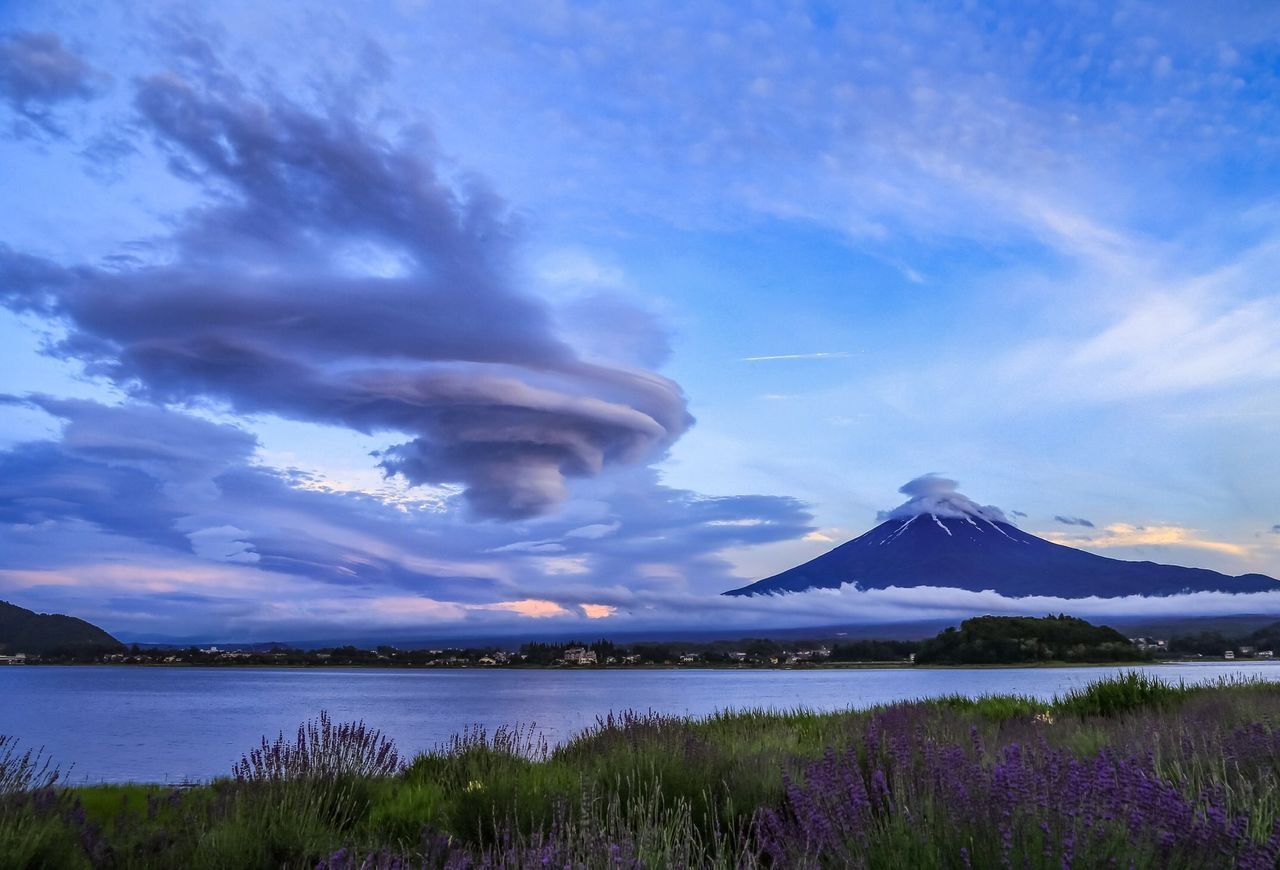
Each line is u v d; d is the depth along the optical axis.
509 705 91.69
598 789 7.49
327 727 9.61
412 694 139.25
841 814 4.84
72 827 6.73
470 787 8.76
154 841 6.56
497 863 5.42
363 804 8.70
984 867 3.93
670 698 100.56
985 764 5.82
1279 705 10.75
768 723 14.66
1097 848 3.83
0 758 7.69
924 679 146.00
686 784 7.59
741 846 5.71
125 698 129.00
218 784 9.77
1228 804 4.84
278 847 6.56
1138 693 14.54
